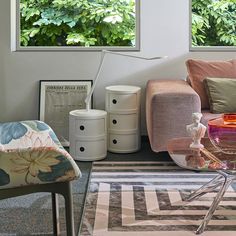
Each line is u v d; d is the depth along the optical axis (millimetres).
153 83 6375
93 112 6203
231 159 4672
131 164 6004
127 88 6438
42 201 5086
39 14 6934
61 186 3877
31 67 6801
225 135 4703
